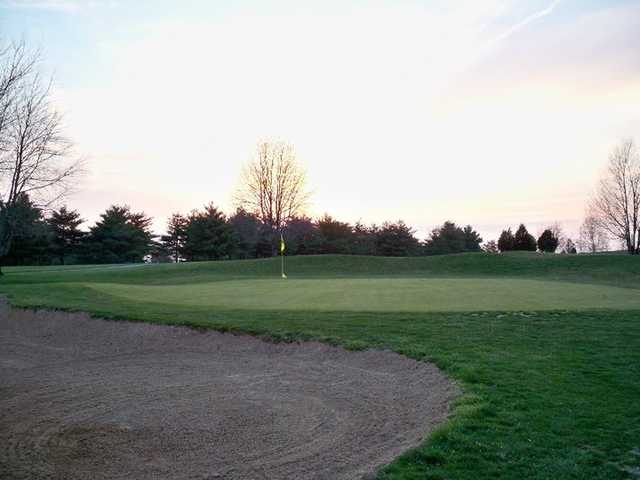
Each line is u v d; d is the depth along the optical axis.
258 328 12.55
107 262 79.00
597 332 11.84
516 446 6.06
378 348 10.73
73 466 6.15
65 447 6.71
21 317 15.88
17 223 39.72
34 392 9.33
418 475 5.44
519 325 12.58
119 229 80.50
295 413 7.90
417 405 8.03
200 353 11.88
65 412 8.14
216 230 77.38
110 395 9.01
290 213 70.44
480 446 6.08
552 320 13.18
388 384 9.15
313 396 8.70
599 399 7.58
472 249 91.00
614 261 41.81
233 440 6.88
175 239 89.44
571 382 8.34
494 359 9.62
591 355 9.92
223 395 8.84
